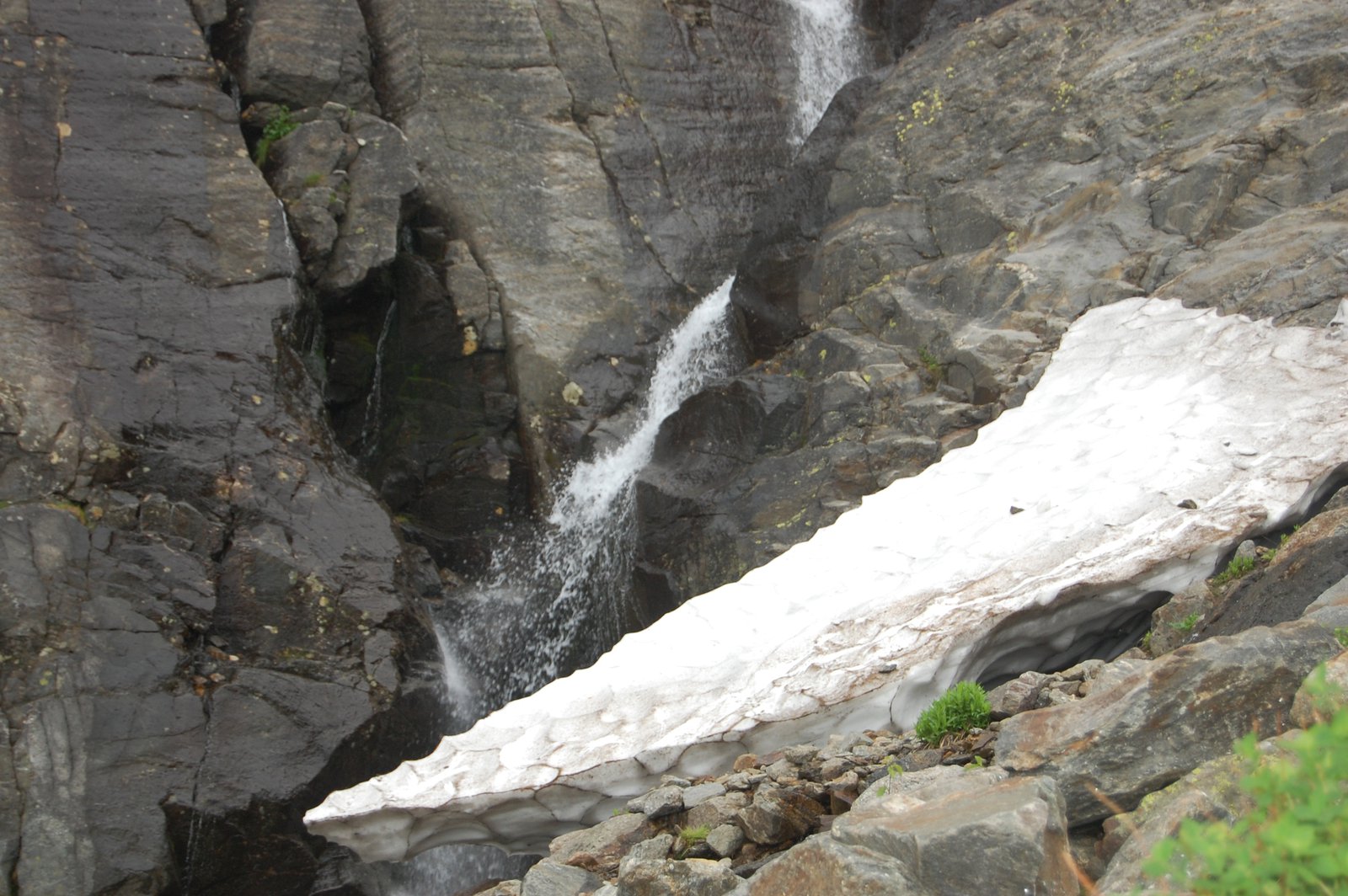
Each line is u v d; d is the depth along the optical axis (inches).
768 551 340.5
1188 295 319.3
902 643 217.5
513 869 352.8
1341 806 78.4
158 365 358.0
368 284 434.6
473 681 402.9
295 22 453.1
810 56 547.5
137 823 292.0
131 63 396.2
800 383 386.0
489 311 455.2
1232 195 346.6
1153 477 249.9
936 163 428.5
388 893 327.6
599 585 414.9
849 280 416.5
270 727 315.3
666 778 201.6
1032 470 275.1
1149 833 112.4
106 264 366.3
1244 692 130.1
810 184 458.9
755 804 165.3
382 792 226.2
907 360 369.4
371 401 449.1
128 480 337.1
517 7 497.0
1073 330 332.8
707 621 259.8
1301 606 180.5
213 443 351.9
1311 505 232.5
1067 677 185.5
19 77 380.2
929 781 149.0
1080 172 385.1
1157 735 131.1
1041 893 107.8
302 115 443.5
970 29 468.8
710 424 393.1
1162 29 407.5
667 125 508.4
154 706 307.0
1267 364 277.6
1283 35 373.7
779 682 219.5
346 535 355.3
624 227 484.4
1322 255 302.4
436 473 441.7
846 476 340.5
